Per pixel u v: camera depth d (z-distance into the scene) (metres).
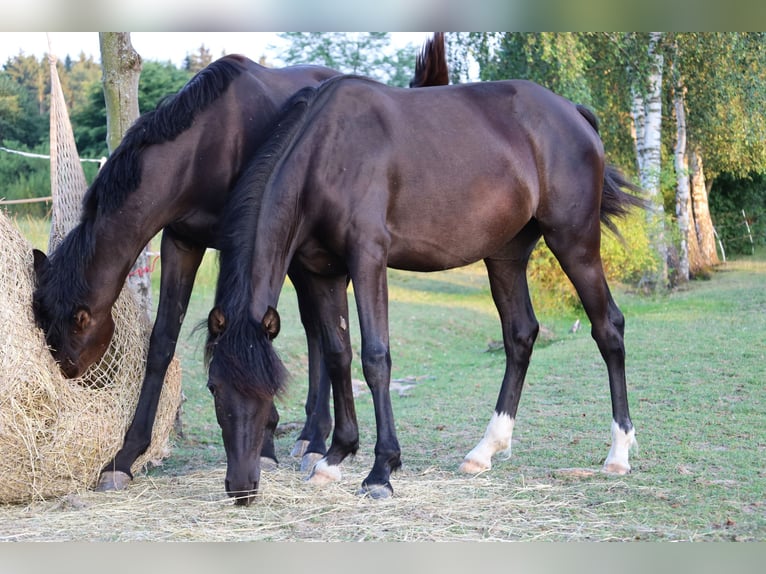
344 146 4.42
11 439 4.09
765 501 4.11
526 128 4.98
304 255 4.60
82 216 4.57
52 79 5.31
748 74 14.53
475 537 3.70
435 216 4.61
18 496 4.29
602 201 5.50
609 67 14.42
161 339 4.84
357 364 8.78
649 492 4.33
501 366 8.71
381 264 4.38
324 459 4.72
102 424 4.49
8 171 17.47
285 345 9.06
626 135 15.91
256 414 3.88
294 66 5.52
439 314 11.62
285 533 3.77
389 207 4.50
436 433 6.02
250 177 4.24
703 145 17.12
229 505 4.12
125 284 5.02
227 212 4.25
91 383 4.63
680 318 10.29
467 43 13.43
